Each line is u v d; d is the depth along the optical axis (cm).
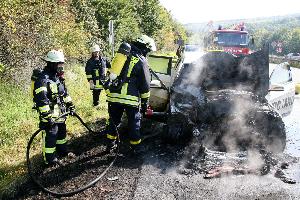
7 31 929
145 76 587
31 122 729
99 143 676
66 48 1302
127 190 500
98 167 570
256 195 490
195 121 649
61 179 530
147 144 672
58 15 1350
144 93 597
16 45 952
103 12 1830
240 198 481
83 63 1472
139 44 591
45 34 1116
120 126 773
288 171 573
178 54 855
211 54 697
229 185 518
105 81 589
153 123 809
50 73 546
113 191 497
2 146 635
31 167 564
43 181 522
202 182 526
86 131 742
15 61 932
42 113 525
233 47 1833
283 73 884
